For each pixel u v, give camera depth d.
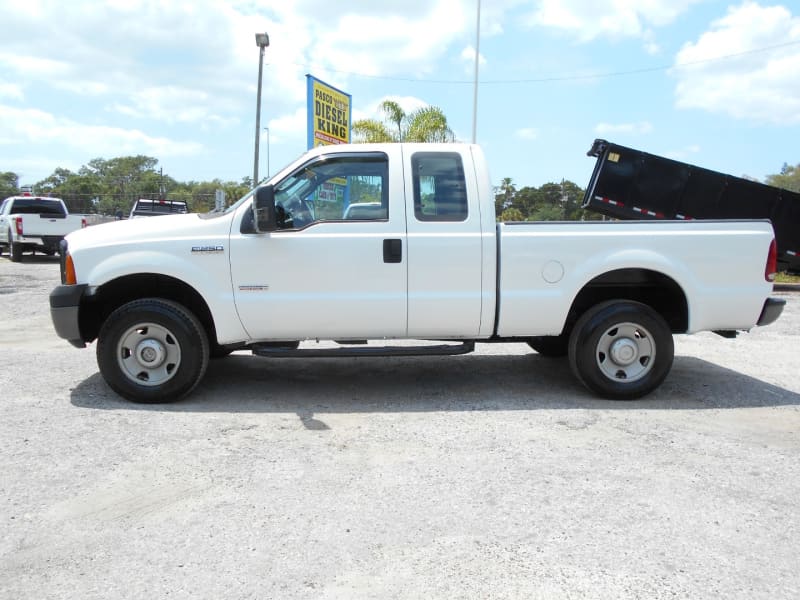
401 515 3.39
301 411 5.18
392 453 4.27
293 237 5.17
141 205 23.19
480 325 5.34
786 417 5.10
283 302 5.20
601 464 4.09
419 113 21.25
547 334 5.42
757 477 3.90
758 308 5.50
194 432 4.64
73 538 3.13
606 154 13.49
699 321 5.45
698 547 3.08
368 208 5.28
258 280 5.19
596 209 13.91
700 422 4.95
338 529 3.24
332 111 17.97
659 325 5.37
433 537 3.16
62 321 5.13
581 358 5.41
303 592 2.70
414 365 6.87
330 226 5.21
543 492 3.67
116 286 5.45
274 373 6.45
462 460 4.14
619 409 5.29
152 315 5.16
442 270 5.23
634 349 5.43
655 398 5.61
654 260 5.32
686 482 3.82
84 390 5.70
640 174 13.54
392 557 2.98
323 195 5.33
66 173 104.88
